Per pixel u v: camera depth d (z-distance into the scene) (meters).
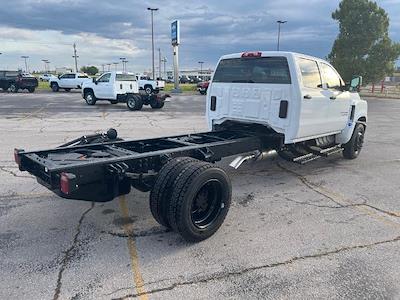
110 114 16.62
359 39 36.31
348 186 5.99
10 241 3.82
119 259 3.50
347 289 3.09
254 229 4.24
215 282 3.16
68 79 35.72
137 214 4.60
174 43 37.56
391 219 4.61
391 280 3.23
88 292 2.98
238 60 6.16
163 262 3.47
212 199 4.00
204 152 4.75
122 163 3.86
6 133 10.58
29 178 5.98
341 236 4.09
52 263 3.40
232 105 6.25
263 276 3.26
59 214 4.55
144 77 38.31
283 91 5.57
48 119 14.23
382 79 39.44
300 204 5.09
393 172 6.92
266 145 5.87
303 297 2.97
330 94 6.43
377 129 13.20
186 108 20.47
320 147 7.00
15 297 2.89
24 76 33.91
